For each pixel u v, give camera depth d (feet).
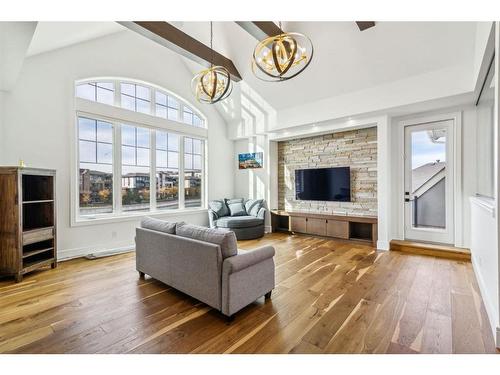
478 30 9.21
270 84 16.06
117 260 12.14
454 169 12.96
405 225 14.64
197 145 19.44
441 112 13.23
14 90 10.96
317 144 18.28
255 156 20.36
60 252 12.20
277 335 6.12
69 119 12.52
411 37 10.93
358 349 5.56
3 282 9.41
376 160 15.64
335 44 12.50
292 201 19.70
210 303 7.07
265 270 7.81
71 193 12.54
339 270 10.66
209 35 14.48
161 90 16.87
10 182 9.50
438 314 6.99
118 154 14.64
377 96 13.42
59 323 6.63
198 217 18.95
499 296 5.70
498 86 5.98
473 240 10.76
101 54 13.71
